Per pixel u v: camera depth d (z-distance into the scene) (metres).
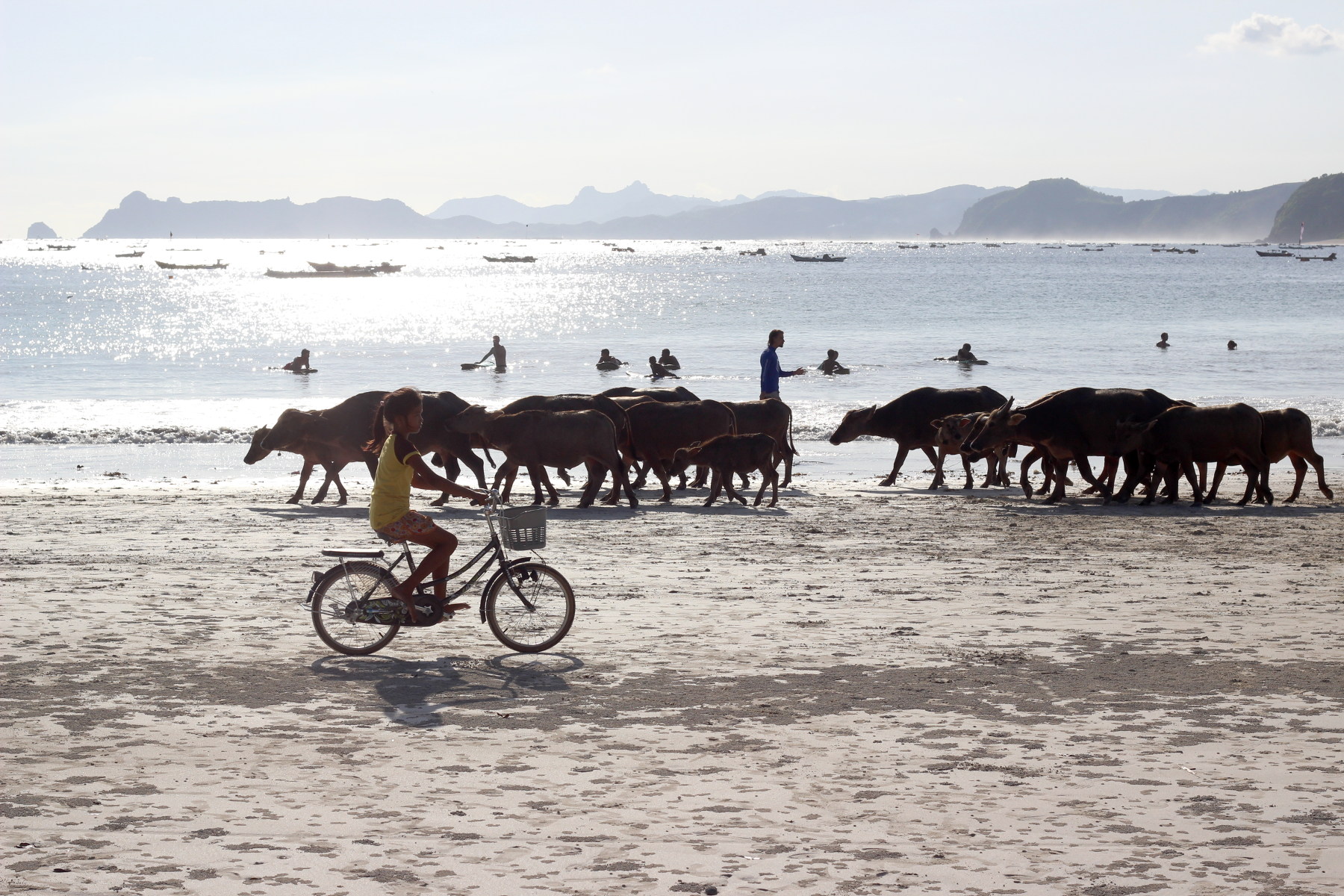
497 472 18.92
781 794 6.35
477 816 5.99
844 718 7.76
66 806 6.07
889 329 67.94
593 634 10.16
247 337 65.62
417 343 61.06
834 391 40.41
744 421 21.34
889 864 5.45
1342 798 6.32
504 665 9.13
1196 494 19.45
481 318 83.12
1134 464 19.58
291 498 19.25
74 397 37.66
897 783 6.55
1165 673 8.97
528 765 6.80
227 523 16.59
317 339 63.97
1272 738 7.38
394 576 9.64
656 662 9.23
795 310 86.50
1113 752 7.10
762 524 16.83
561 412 18.53
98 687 8.31
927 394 22.16
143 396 38.06
